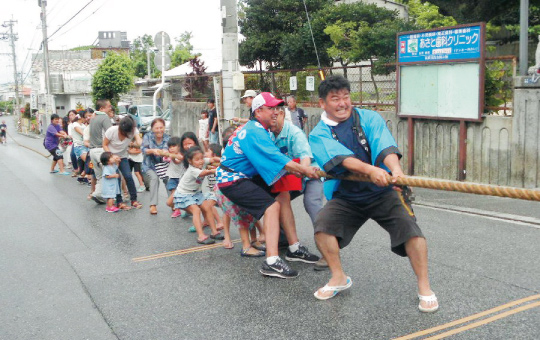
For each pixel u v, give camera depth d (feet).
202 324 12.61
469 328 11.68
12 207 29.09
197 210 20.33
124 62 112.47
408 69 32.91
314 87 43.21
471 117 29.63
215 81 38.11
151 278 16.17
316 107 42.55
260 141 14.98
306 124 43.06
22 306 14.24
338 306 13.30
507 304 12.98
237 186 15.98
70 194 33.24
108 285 15.66
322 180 18.04
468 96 29.63
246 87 50.96
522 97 27.25
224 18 35.60
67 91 140.05
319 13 54.19
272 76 47.93
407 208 12.69
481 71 28.68
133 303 14.15
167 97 73.56
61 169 44.16
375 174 11.73
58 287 15.66
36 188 36.11
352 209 13.38
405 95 33.32
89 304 14.20
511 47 54.49
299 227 21.80
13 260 18.67
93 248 19.99
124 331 12.40
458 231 20.36
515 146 27.78
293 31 59.67
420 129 32.83
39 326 12.87
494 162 28.99
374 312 12.82
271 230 15.78
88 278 16.38
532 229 20.45
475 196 27.43
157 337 12.01
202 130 42.93
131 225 23.77
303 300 13.85
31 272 17.21
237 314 13.11
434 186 10.89
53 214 26.86
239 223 17.89
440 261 16.60
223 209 18.44
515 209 23.95
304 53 55.47
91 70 163.73
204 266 17.21
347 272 15.83
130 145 27.91
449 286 14.35
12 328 12.81
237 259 17.89
